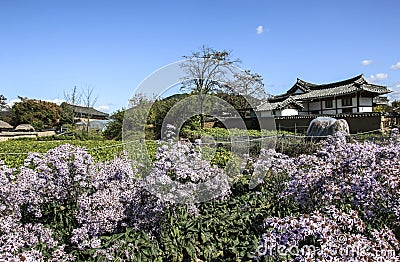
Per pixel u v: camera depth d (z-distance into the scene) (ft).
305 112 115.85
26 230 10.89
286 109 106.01
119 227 13.17
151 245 11.84
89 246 11.28
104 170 14.98
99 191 13.10
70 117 120.88
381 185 10.52
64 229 13.14
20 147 46.60
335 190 10.98
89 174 14.47
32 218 13.58
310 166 14.46
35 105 154.61
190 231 12.79
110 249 10.97
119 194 13.35
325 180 11.50
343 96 102.68
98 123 97.40
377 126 78.28
